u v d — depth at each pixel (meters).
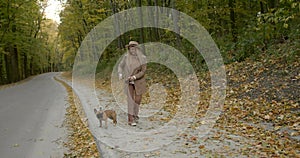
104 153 5.13
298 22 10.80
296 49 9.27
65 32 34.25
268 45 11.09
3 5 29.38
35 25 42.00
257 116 6.61
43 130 8.01
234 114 7.05
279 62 9.32
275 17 7.32
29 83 30.38
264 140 5.16
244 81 9.18
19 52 39.31
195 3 14.62
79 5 28.03
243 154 4.60
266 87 8.06
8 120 9.53
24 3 31.34
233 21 15.02
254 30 11.89
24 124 8.83
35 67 61.28
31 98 15.79
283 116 6.22
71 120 9.07
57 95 16.61
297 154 4.40
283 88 7.60
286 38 11.05
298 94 7.03
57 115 10.17
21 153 6.11
